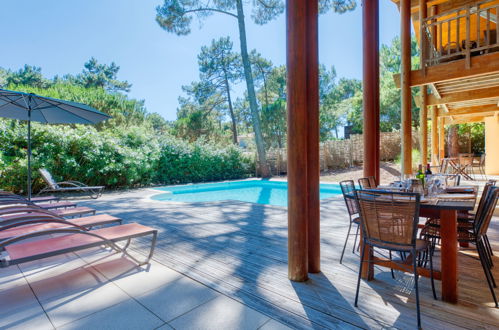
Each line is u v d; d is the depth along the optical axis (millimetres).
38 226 3008
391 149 14344
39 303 2064
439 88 6203
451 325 1761
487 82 5625
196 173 11727
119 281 2422
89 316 1891
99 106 14352
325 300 2080
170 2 13703
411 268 2133
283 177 12938
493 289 2229
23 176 7562
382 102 16938
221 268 2691
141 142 10391
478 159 12047
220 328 1745
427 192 2447
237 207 5930
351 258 2932
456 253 2016
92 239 2477
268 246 3346
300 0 2295
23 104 4605
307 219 2516
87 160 8695
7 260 1978
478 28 4664
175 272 2607
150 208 5898
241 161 13234
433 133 9070
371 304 2018
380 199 2008
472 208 1845
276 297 2127
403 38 5266
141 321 1830
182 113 22188
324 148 13469
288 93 2369
